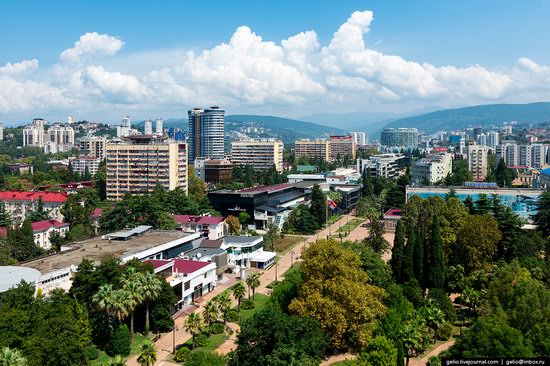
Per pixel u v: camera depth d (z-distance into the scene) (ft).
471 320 428.15
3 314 313.12
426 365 356.59
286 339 318.86
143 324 415.44
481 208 632.79
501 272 413.39
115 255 483.92
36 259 470.80
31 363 287.28
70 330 322.14
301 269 410.31
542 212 640.58
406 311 397.39
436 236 467.52
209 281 527.81
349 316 370.12
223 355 355.97
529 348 289.53
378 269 459.32
